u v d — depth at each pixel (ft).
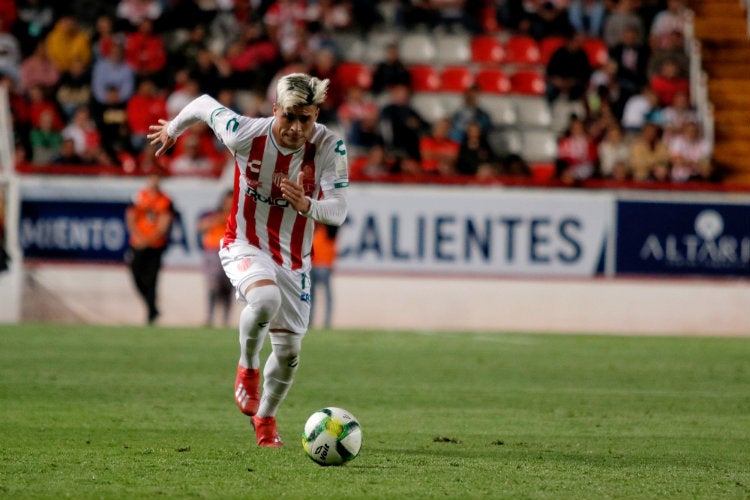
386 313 186.80
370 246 186.50
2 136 183.93
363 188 186.19
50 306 182.70
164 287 183.21
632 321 189.47
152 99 217.77
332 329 178.81
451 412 96.48
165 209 179.93
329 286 181.37
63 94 220.84
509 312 188.24
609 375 127.34
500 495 59.41
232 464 67.31
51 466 66.03
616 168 208.13
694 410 100.58
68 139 197.77
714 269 190.60
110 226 183.73
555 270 188.75
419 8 253.24
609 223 188.96
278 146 70.33
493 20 256.32
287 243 72.13
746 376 128.88
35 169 182.80
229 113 71.92
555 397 108.06
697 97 242.78
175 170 184.44
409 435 82.43
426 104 238.68
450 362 136.15
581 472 67.46
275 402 74.23
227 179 184.44
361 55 246.06
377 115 220.23
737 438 84.23
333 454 66.39
